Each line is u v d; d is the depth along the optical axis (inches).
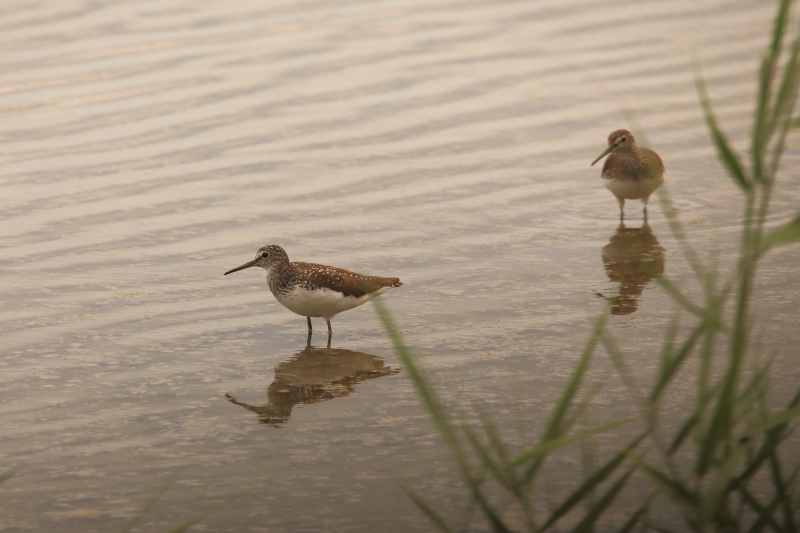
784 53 1032.8
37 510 381.7
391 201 732.0
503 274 614.5
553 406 453.4
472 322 550.0
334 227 689.6
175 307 579.2
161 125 876.0
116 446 430.6
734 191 730.8
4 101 925.2
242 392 481.1
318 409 463.8
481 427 438.0
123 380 492.4
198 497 390.9
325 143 839.7
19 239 671.1
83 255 649.0
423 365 499.8
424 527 368.8
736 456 302.5
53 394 477.1
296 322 565.0
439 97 938.7
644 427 432.5
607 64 1018.7
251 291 604.7
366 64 1023.0
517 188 754.8
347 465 413.4
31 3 1234.0
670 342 317.4
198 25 1152.2
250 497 390.6
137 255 649.6
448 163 800.9
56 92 948.6
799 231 275.6
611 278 602.2
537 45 1079.0
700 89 277.0
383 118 892.0
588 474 364.5
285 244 661.9
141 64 1019.3
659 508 377.7
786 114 289.0
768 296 557.9
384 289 553.3
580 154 815.7
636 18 1174.3
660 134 845.2
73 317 563.5
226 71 999.6
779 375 468.1
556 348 514.6
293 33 1122.0
